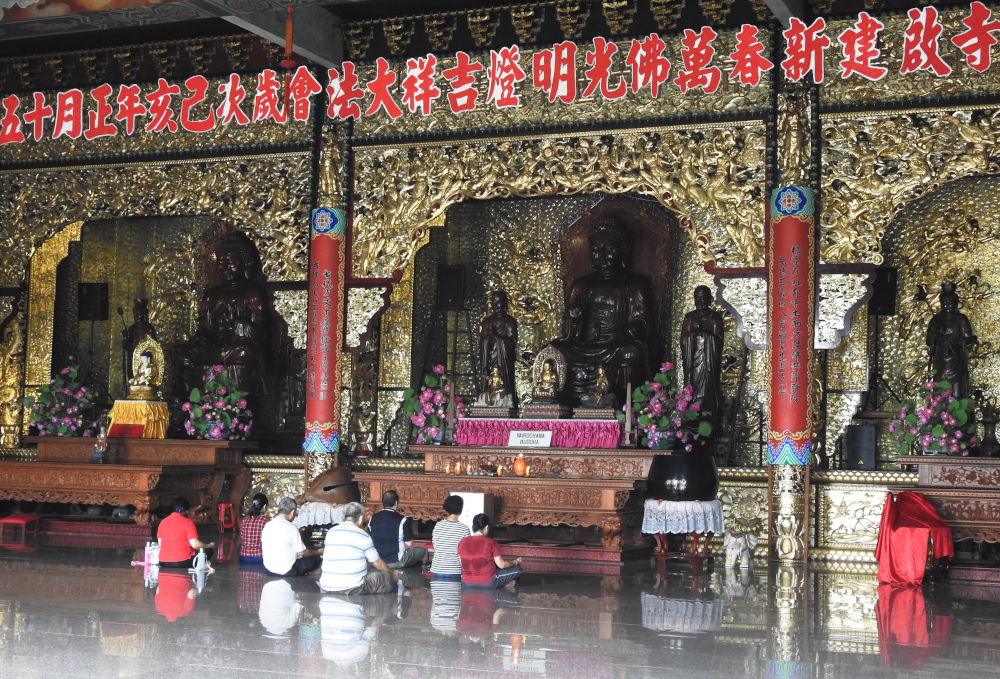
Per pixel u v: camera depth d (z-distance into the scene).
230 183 16.23
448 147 15.19
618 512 13.16
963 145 13.23
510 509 13.52
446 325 17.77
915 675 6.62
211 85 16.16
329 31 15.24
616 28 14.47
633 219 17.08
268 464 16.05
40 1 12.35
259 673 6.29
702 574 12.16
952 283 14.93
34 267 17.58
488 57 15.05
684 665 6.77
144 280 18.95
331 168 15.36
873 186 13.47
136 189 16.67
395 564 11.30
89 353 18.59
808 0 13.64
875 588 11.16
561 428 14.17
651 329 16.58
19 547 13.46
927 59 13.10
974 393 15.15
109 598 9.16
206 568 11.08
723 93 14.05
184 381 17.48
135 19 12.55
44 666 6.41
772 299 13.41
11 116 17.00
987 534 12.22
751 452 15.86
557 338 16.62
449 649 7.10
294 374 17.42
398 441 17.05
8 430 17.39
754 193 13.90
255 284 17.64
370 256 15.34
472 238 17.86
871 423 15.56
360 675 6.28
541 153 14.78
